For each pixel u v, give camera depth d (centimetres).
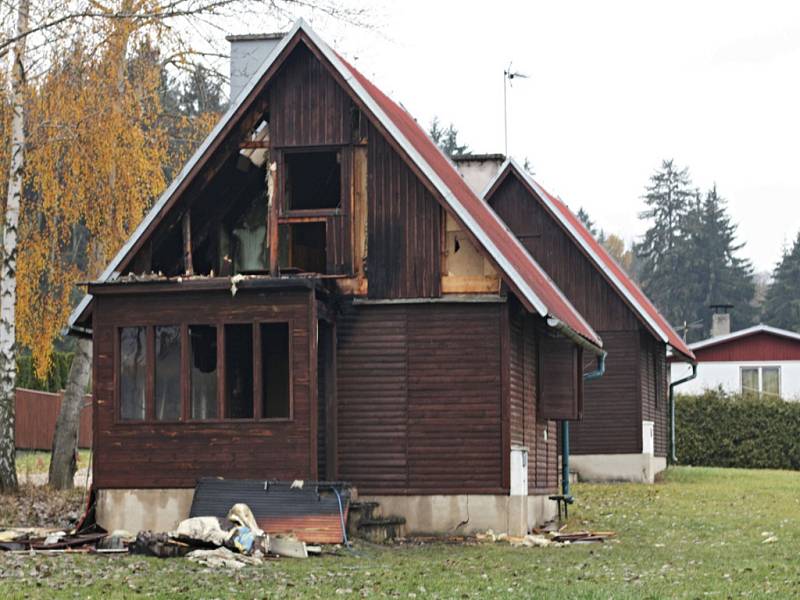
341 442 2330
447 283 2330
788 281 9906
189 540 1889
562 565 1881
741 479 3956
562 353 2580
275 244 2339
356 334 2347
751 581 1714
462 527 2297
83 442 5181
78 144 2817
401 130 2406
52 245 2958
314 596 1473
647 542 2292
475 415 2309
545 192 4128
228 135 2342
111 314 2272
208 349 2298
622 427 3797
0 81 2789
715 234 10162
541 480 2616
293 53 2361
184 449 2228
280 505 2083
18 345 3194
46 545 2012
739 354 5497
